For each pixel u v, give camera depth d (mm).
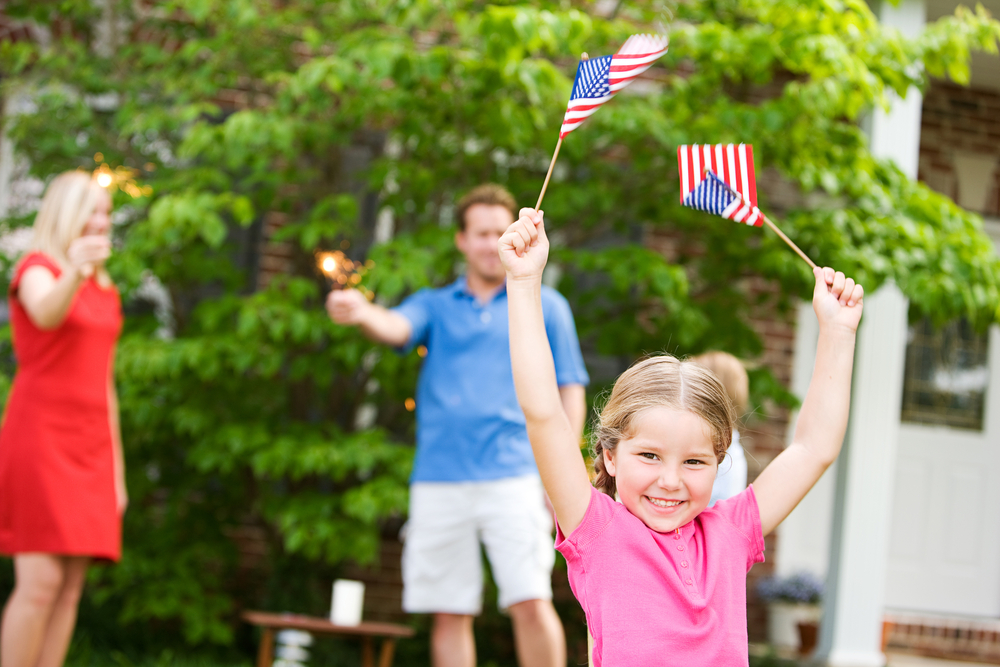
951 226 4641
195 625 4637
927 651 6125
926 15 5559
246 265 5793
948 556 6637
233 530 5648
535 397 1534
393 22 4312
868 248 4398
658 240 5996
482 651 5223
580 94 1502
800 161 4461
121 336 4691
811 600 5840
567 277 5074
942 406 6719
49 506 3135
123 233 5000
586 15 4391
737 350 4949
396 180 4520
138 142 5121
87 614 5039
